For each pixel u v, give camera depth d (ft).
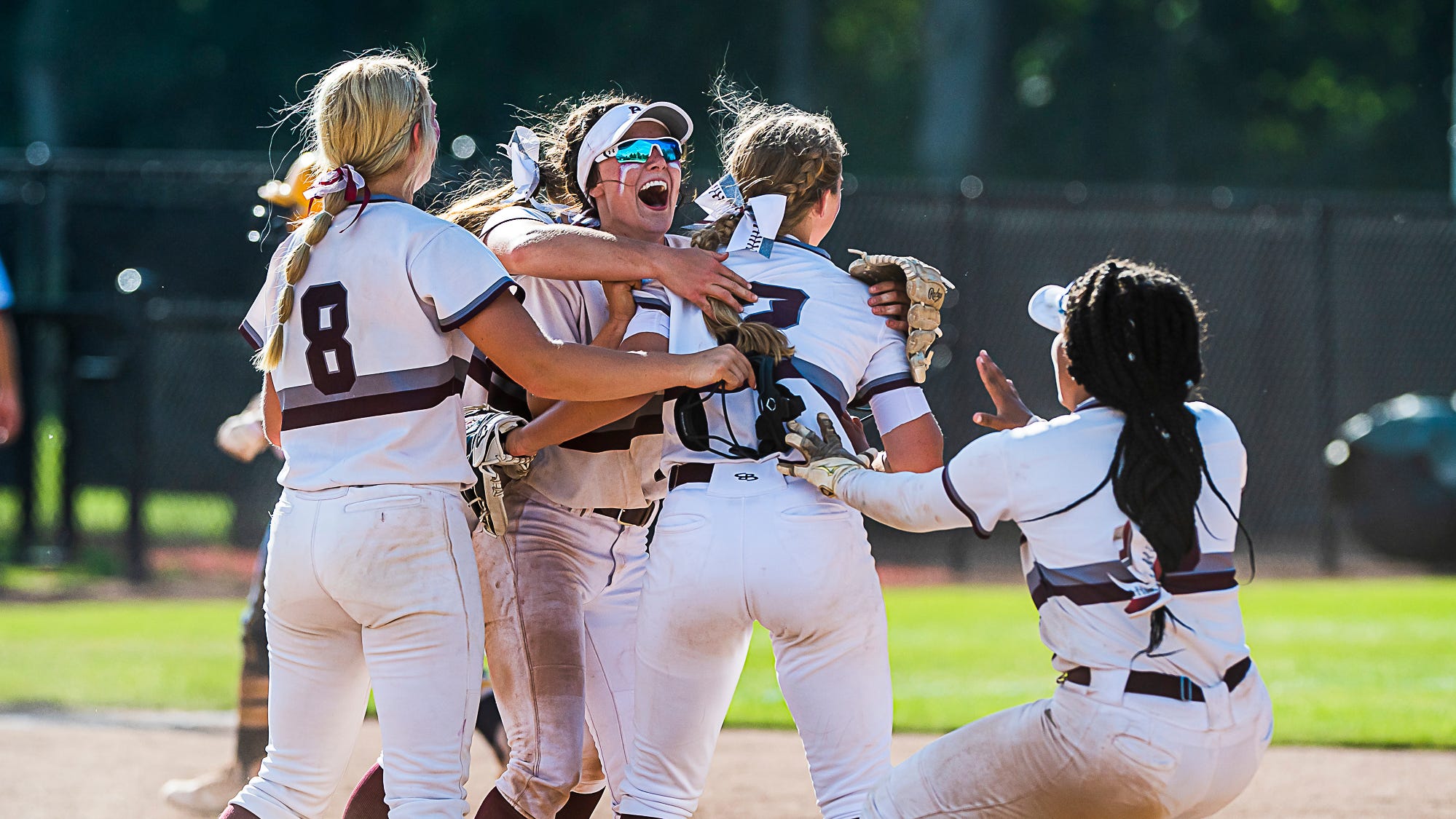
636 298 41.78
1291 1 315.78
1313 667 98.02
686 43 297.12
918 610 132.16
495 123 288.10
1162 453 33.91
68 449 157.69
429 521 37.01
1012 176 315.58
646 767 40.57
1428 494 169.27
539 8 287.69
